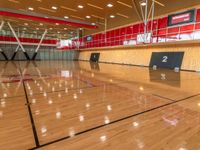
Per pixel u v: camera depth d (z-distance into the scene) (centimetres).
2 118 201
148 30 1141
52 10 1230
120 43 1399
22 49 2028
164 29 1039
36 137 155
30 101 274
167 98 298
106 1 1002
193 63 808
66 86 407
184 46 873
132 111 229
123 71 774
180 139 152
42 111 226
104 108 241
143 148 137
